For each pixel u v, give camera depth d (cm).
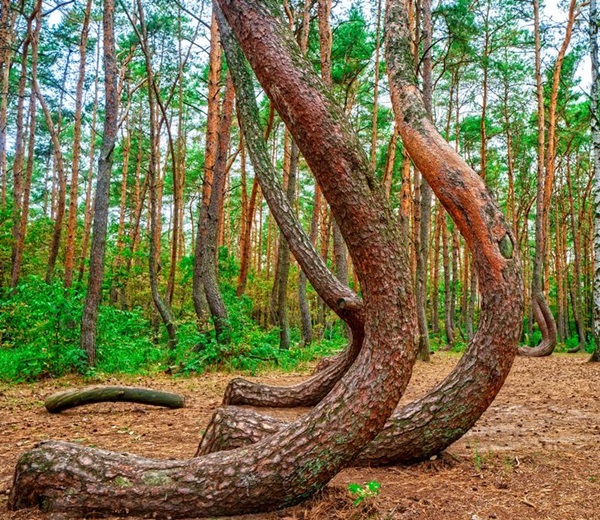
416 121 377
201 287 1364
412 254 2033
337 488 313
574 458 411
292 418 524
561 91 2500
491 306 375
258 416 361
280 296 1526
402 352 264
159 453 448
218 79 1485
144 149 2916
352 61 1972
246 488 270
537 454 424
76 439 504
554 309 3772
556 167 2992
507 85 2477
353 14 1788
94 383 902
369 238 258
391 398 266
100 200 977
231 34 570
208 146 1439
